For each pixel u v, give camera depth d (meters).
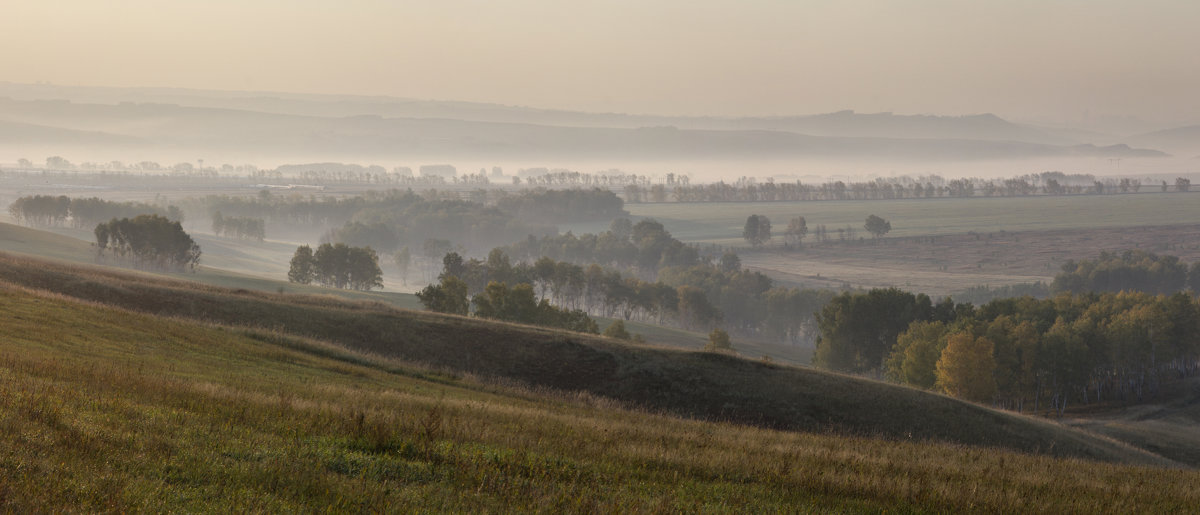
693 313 174.25
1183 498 19.84
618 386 52.78
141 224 155.50
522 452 16.12
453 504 11.63
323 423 17.34
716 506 13.63
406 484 12.61
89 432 12.44
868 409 52.53
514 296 98.19
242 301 60.47
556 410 34.12
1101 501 17.89
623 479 15.12
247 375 29.80
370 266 166.62
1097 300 124.19
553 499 12.54
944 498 16.09
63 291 56.91
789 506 14.25
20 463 10.08
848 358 120.75
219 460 12.19
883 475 18.91
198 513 9.60
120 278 65.69
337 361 42.56
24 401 13.61
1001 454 30.64
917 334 103.75
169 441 13.00
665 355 57.00
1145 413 93.19
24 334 28.55
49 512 8.74
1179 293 111.62
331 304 63.91
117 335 34.09
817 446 26.23
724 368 55.75
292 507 10.38
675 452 18.81
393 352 54.22
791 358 153.38
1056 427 56.62
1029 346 93.50
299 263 162.25
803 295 187.50
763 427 48.53
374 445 15.00
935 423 51.91
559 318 100.12
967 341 84.62
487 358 55.06
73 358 24.94
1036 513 15.82
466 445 16.28
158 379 21.75
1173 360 115.62
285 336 46.53
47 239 175.25
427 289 97.81
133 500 9.61
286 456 12.95
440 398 29.50
